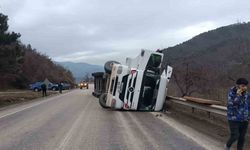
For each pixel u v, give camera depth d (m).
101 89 41.75
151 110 24.30
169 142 12.23
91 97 46.59
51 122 17.84
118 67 24.22
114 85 24.44
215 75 32.12
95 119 19.22
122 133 14.19
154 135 13.77
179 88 35.03
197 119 19.72
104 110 24.97
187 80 32.09
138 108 24.17
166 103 28.66
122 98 24.20
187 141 12.50
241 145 10.49
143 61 24.91
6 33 42.69
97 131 14.69
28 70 87.06
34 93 59.56
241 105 10.13
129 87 24.12
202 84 31.98
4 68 42.00
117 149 10.91
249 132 14.85
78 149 10.85
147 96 24.27
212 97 26.42
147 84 24.28
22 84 83.25
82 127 15.92
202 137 13.48
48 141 12.23
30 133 14.09
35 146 11.30
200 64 34.09
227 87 28.97
